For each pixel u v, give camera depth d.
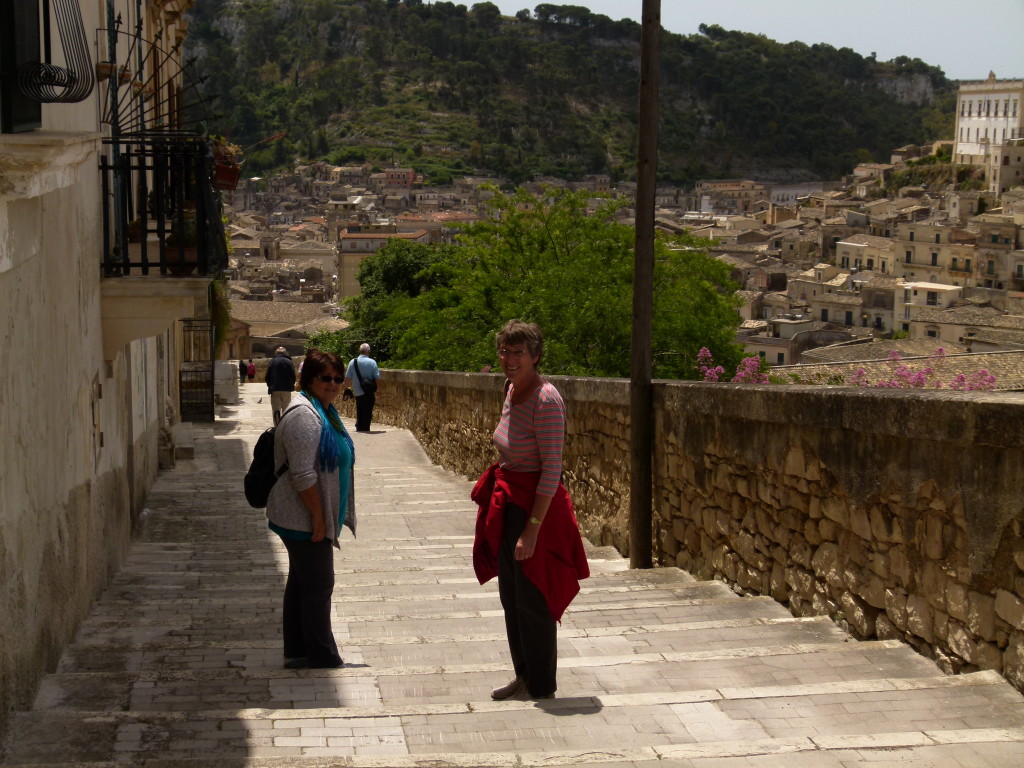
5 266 4.08
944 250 111.31
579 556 4.43
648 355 7.80
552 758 3.41
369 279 50.00
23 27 4.64
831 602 5.43
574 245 24.05
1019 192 134.62
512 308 21.52
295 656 5.05
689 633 5.30
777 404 5.85
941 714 3.81
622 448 8.48
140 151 7.24
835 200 180.25
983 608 4.20
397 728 3.91
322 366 5.06
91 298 6.61
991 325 77.00
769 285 118.38
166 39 14.09
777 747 3.45
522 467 4.40
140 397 10.63
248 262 136.75
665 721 3.89
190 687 4.61
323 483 4.98
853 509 5.18
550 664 4.31
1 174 3.82
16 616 4.19
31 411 4.61
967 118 176.12
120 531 8.04
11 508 4.16
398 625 5.95
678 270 21.16
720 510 6.76
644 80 7.53
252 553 8.70
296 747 3.74
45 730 3.89
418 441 18.72
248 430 21.06
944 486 4.43
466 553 8.76
